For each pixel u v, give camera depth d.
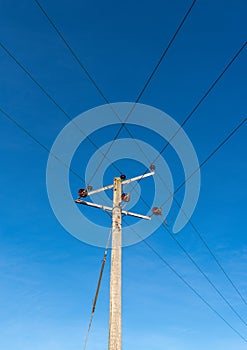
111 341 9.20
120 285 10.04
